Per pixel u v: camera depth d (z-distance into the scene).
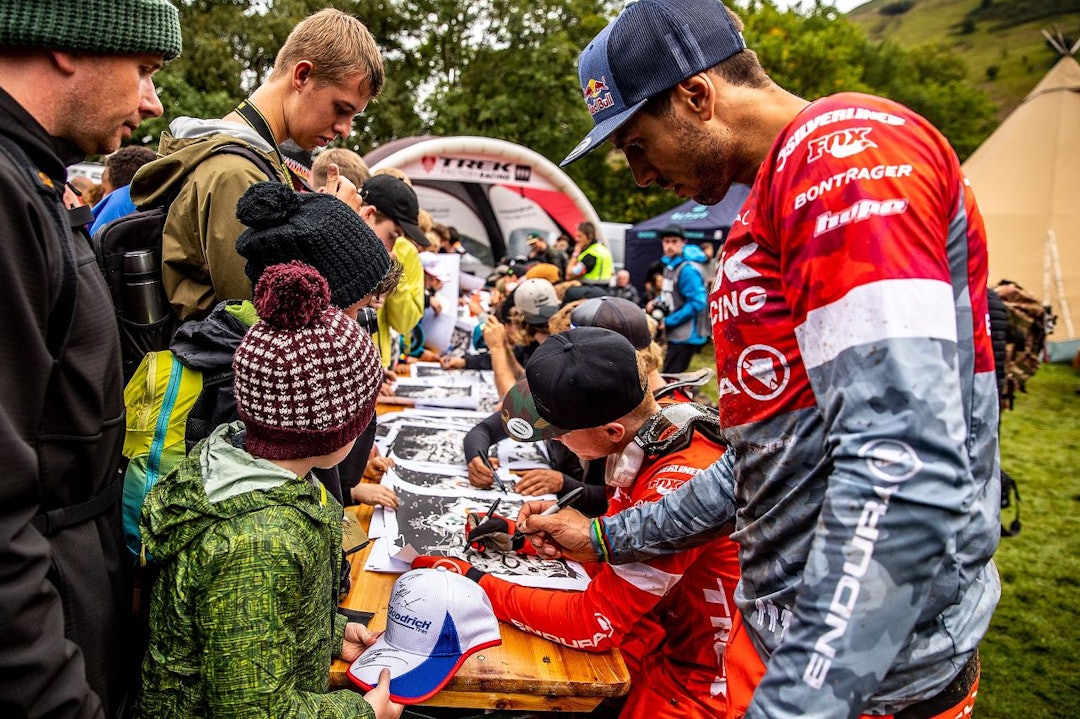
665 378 2.06
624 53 1.05
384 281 1.57
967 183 0.91
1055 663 3.12
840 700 0.73
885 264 0.76
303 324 1.00
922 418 0.73
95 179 7.10
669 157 1.09
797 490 0.93
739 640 1.10
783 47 21.84
